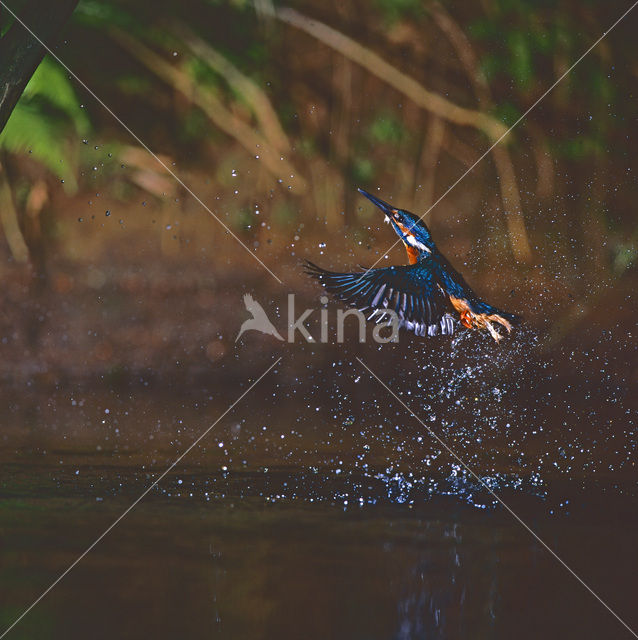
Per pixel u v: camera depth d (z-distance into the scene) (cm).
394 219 951
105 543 826
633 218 2317
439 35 2389
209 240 2230
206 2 2362
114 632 631
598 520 927
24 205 2156
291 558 798
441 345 1845
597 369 1811
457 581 751
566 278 2189
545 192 2347
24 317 1920
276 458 1159
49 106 2073
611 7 2391
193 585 728
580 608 697
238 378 1758
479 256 2275
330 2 2384
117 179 2248
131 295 2014
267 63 2375
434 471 1116
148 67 2319
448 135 2408
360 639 634
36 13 999
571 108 2381
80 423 1338
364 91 2409
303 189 2331
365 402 1558
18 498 959
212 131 2347
